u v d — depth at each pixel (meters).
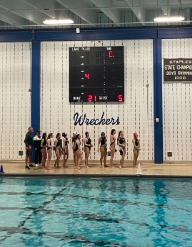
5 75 17.11
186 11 16.23
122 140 14.76
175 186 10.77
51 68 16.89
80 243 5.75
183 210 7.86
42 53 16.94
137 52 16.52
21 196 9.35
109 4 14.66
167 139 16.31
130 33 16.52
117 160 16.44
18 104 17.02
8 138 17.00
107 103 16.61
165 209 7.93
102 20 17.20
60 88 16.83
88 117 16.67
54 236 6.12
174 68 16.34
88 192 9.84
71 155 16.67
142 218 7.24
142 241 5.83
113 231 6.39
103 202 8.62
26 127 16.97
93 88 16.53
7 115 17.05
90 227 6.65
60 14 15.97
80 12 14.79
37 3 13.79
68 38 16.78
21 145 16.94
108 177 12.34
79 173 12.66
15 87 17.03
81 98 16.59
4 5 13.68
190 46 16.30
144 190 10.11
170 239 5.93
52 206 8.27
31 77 16.92
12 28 17.59
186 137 16.25
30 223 6.92
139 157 16.42
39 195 9.46
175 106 16.33
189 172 13.05
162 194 9.54
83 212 7.73
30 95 16.97
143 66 16.48
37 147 15.17
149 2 15.52
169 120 16.34
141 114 16.44
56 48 16.88
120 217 7.31
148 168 14.45
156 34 16.41
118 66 16.45
